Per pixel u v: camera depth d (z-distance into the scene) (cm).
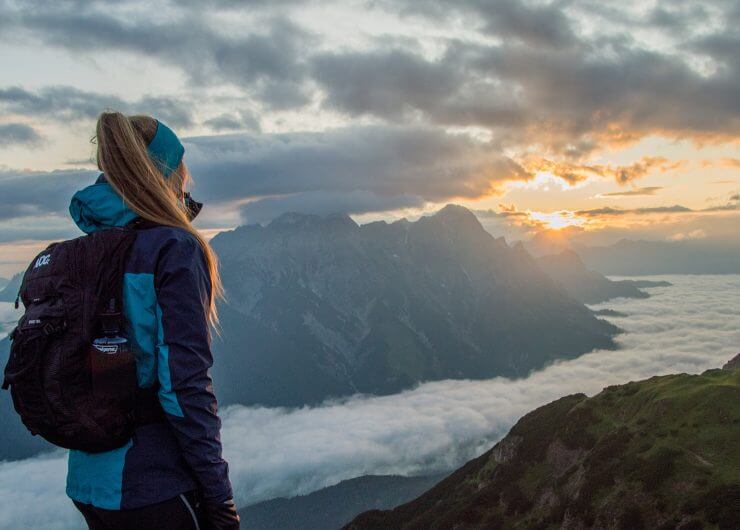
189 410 380
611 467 7169
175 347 384
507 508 8688
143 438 391
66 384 358
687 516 5716
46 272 380
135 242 397
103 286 378
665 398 7825
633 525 6134
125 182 405
